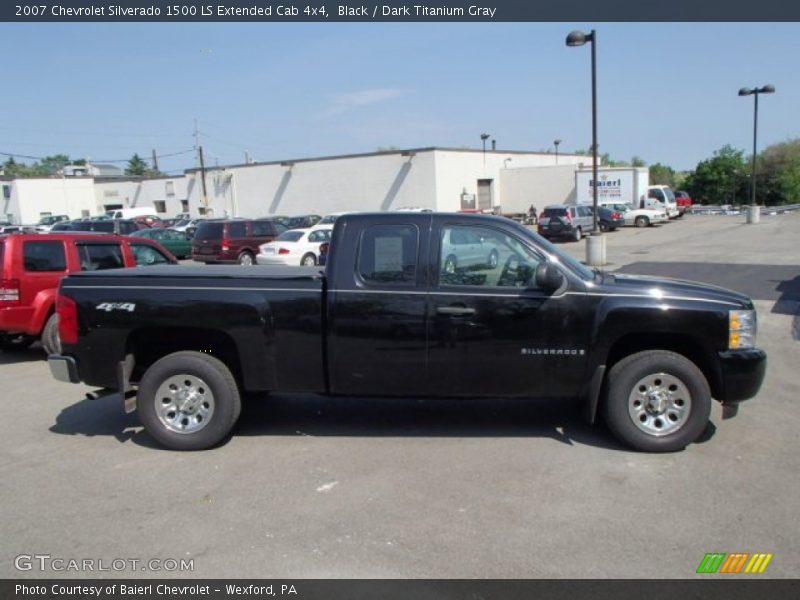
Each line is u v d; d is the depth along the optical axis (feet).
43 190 203.31
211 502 14.03
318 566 11.43
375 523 12.94
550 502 13.71
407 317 16.66
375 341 16.80
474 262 16.74
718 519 12.87
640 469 15.42
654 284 17.03
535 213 146.20
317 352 17.02
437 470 15.53
